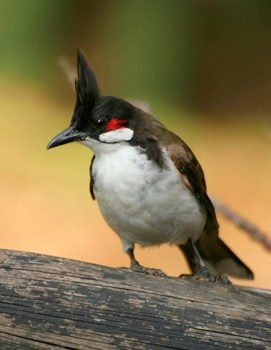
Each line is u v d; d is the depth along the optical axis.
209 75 17.41
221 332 5.40
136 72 15.91
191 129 15.70
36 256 5.58
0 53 16.09
